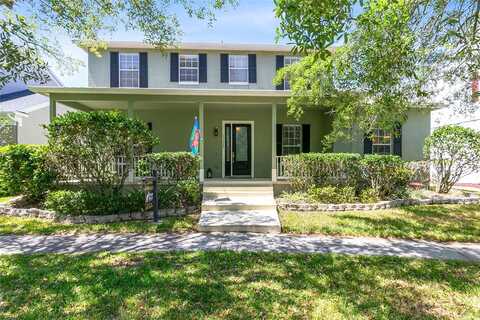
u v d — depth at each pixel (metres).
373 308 3.28
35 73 4.86
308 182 9.46
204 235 6.18
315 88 8.12
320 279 3.99
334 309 3.24
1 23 4.75
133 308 3.23
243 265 4.46
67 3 7.36
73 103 11.57
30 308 3.22
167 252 5.05
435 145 10.45
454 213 7.80
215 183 9.91
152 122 13.17
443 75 6.81
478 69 6.04
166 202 7.75
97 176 7.72
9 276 4.03
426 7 5.68
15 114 12.98
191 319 3.03
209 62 13.31
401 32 4.92
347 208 8.17
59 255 4.88
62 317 3.05
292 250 5.21
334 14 3.36
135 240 5.79
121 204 7.27
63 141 7.31
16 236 6.02
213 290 3.64
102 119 7.36
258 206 8.03
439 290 3.73
